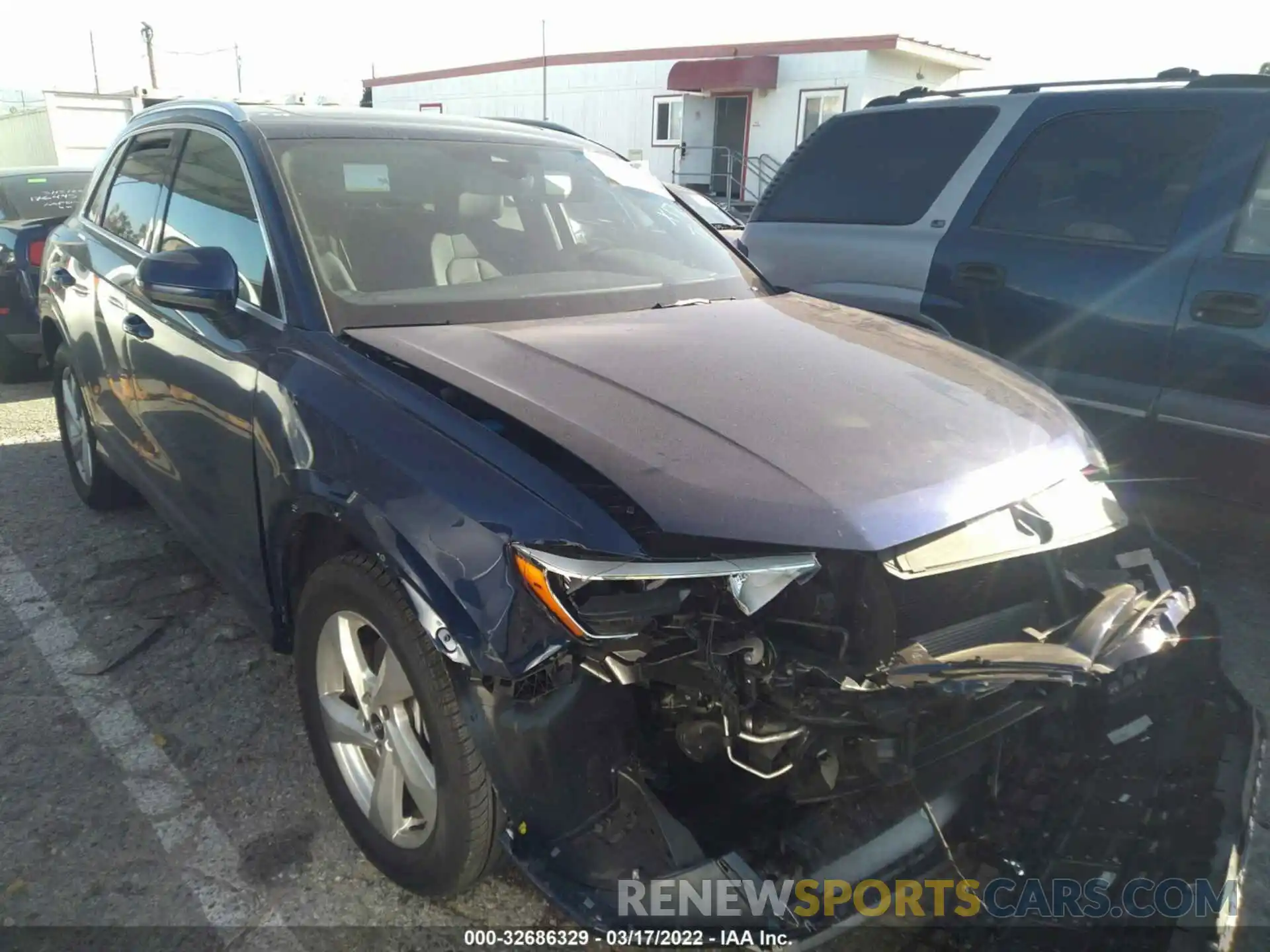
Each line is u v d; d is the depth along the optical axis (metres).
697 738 2.02
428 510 2.09
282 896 2.46
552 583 1.92
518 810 1.99
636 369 2.47
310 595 2.45
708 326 2.90
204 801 2.80
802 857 2.00
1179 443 4.15
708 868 1.91
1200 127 4.21
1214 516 4.79
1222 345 3.94
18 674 3.44
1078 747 2.52
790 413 2.29
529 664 1.91
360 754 2.52
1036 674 1.96
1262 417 3.86
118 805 2.78
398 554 2.08
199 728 3.14
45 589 4.05
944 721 2.12
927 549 2.06
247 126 3.17
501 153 3.51
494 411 2.22
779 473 2.06
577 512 1.99
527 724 1.96
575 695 1.98
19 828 2.68
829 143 5.64
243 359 2.77
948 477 2.15
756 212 5.97
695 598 2.00
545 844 1.99
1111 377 4.32
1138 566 2.63
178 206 3.49
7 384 7.77
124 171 4.18
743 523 1.95
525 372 2.43
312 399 2.45
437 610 2.00
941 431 2.32
